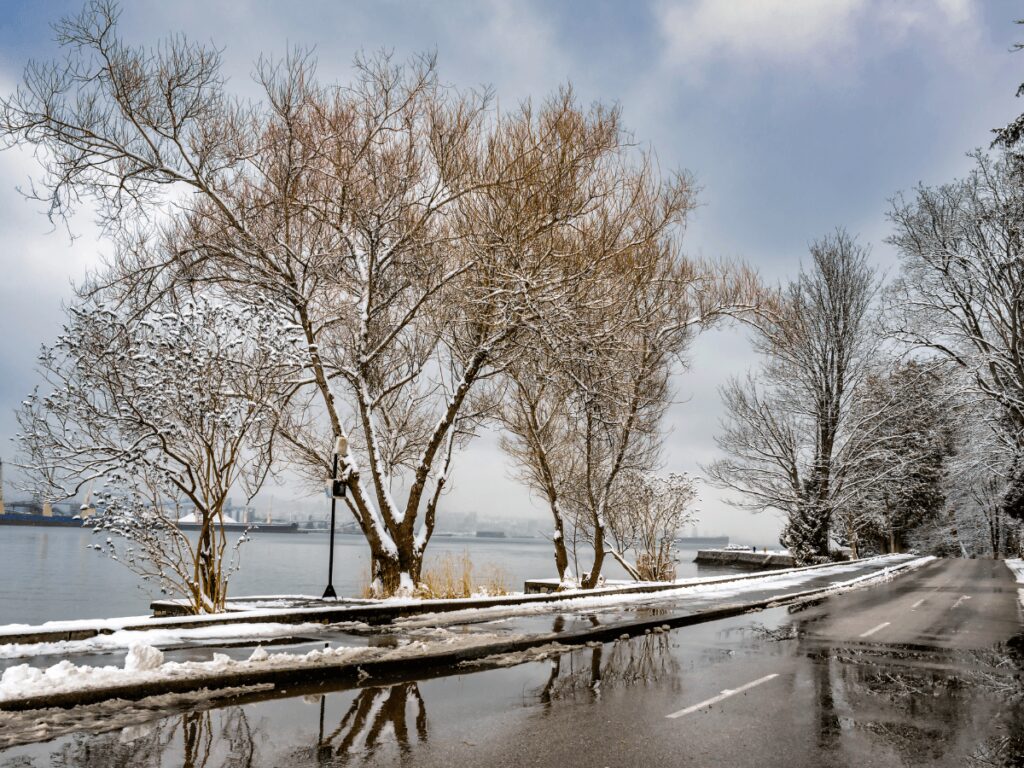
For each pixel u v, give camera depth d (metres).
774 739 6.62
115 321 11.84
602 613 15.38
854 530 49.34
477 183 15.51
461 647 10.24
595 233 16.67
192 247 15.51
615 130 16.50
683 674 9.61
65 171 13.66
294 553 61.91
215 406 12.11
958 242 33.44
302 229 16.55
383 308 18.03
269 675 8.10
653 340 22.23
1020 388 32.22
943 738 6.83
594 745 6.26
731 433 44.22
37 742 5.79
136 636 9.85
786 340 28.52
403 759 5.75
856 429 41.34
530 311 15.60
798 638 13.14
